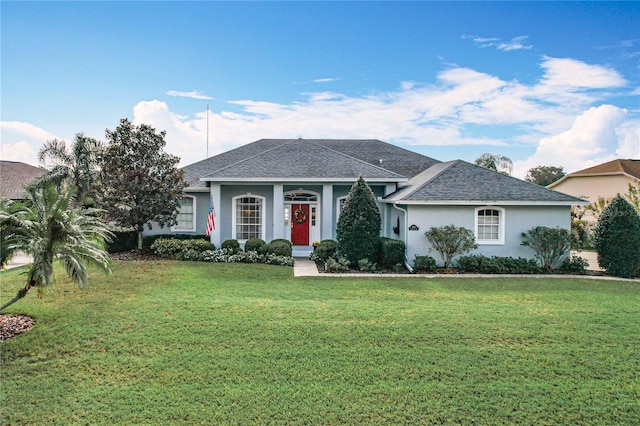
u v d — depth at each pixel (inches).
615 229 577.0
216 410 207.8
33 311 357.7
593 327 330.3
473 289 474.0
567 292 462.3
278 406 211.6
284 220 788.6
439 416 203.9
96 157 694.5
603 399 221.0
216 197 723.4
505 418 203.2
